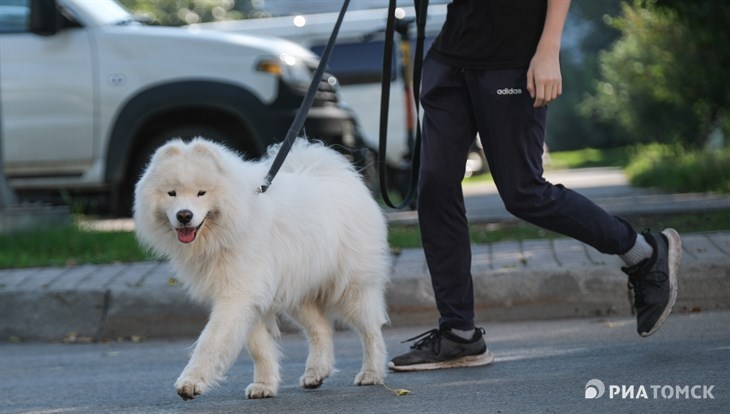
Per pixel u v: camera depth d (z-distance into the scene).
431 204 8.27
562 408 6.66
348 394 7.74
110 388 8.83
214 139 17.69
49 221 16.06
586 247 12.21
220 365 7.33
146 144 17.86
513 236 14.43
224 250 7.43
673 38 28.88
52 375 9.79
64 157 17.59
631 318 10.61
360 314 8.22
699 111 30.31
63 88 17.50
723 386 6.99
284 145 8.04
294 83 17.50
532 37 7.66
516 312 11.04
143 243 7.84
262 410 7.27
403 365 8.52
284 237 7.71
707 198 18.91
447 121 8.08
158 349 10.95
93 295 11.81
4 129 17.52
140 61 17.52
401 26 20.89
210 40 17.59
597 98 59.94
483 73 7.77
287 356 10.24
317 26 27.62
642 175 28.17
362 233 8.22
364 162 18.59
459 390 7.54
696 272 10.73
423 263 11.99
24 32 17.77
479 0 7.71
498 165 7.85
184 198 7.33
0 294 11.95
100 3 18.38
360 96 26.56
